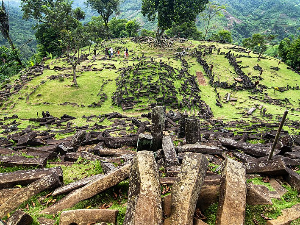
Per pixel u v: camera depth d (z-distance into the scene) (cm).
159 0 4522
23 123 1823
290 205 522
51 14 2808
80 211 471
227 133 1365
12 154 860
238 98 2747
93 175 697
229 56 3978
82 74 3064
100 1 5719
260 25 13488
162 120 859
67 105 2322
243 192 462
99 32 4850
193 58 4022
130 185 476
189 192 441
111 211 477
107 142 1098
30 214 514
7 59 3831
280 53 4575
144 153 512
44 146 1050
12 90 2580
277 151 818
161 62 3309
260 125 1755
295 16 14450
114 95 2517
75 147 1052
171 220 411
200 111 2286
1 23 3847
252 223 469
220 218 426
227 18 15162
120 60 3772
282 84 3281
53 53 5272
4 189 589
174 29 6475
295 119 2127
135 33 7131
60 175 645
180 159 773
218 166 771
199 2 4650
